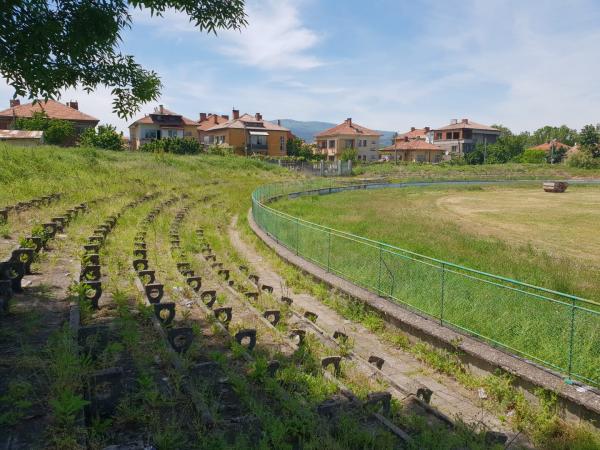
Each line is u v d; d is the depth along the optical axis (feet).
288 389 20.77
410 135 424.87
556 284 43.96
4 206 49.47
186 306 32.35
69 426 13.94
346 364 26.94
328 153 346.13
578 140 285.84
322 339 30.55
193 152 201.77
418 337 32.63
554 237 79.46
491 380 26.40
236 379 19.06
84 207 57.88
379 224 80.18
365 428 18.29
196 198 95.61
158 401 17.01
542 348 27.32
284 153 295.28
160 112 265.54
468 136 365.61
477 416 24.03
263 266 54.29
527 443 21.91
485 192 177.78
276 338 29.14
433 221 89.66
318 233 50.19
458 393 26.78
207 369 20.44
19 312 24.29
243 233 72.13
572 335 24.76
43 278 30.68
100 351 20.71
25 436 13.73
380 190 175.73
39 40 21.31
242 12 26.73
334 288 42.32
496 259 54.60
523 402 24.57
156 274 39.27
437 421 21.56
